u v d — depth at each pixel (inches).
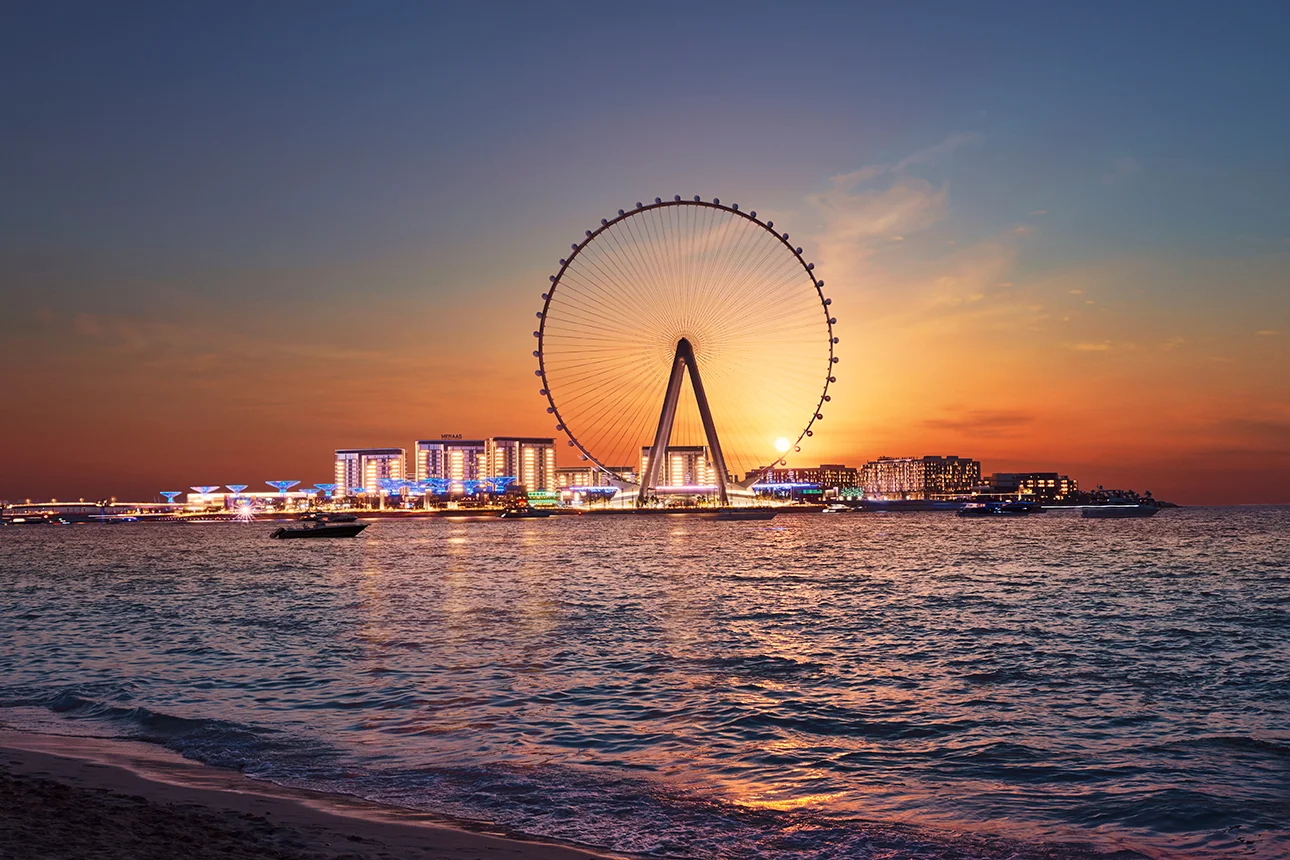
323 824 599.5
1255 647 1529.3
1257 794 721.0
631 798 708.0
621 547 5861.2
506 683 1215.6
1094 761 826.8
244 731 936.9
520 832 614.9
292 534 7800.2
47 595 2891.2
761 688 1182.9
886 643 1595.7
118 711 1047.0
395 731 940.6
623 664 1371.8
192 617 2129.7
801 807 689.6
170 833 537.3
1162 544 5516.7
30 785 637.3
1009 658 1434.5
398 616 2063.2
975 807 693.3
